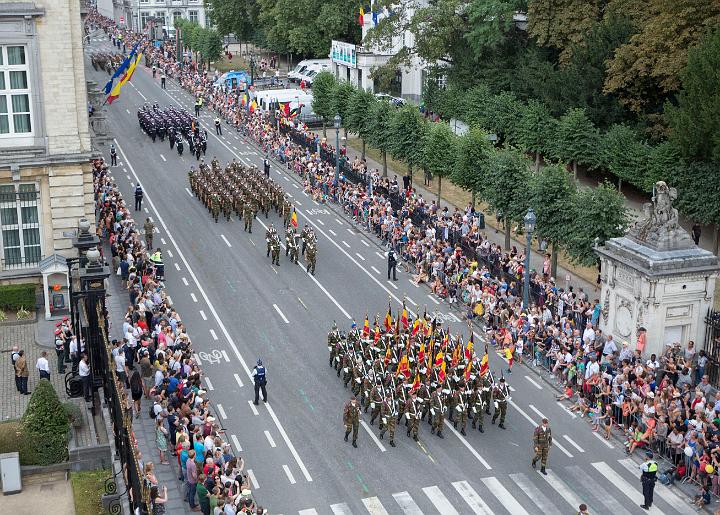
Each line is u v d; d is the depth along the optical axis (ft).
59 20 175.42
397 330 164.45
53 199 181.37
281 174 306.96
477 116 307.37
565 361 156.25
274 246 218.38
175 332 162.30
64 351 157.07
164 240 237.04
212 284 206.69
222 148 342.23
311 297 199.52
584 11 294.25
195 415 132.67
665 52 247.70
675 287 155.94
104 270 161.99
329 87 335.88
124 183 290.35
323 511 122.01
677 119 222.89
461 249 206.69
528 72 304.91
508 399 151.23
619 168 248.11
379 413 144.25
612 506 123.34
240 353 171.42
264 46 530.68
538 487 127.85
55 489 123.13
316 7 467.52
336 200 274.36
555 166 202.28
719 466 122.93
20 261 183.01
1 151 176.24
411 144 270.05
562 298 176.24
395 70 360.48
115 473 120.26
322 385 158.92
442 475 130.93
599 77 268.62
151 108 379.14
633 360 154.20
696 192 219.61
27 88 176.96
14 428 127.54
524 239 238.68
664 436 134.62
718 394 136.36
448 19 336.70
